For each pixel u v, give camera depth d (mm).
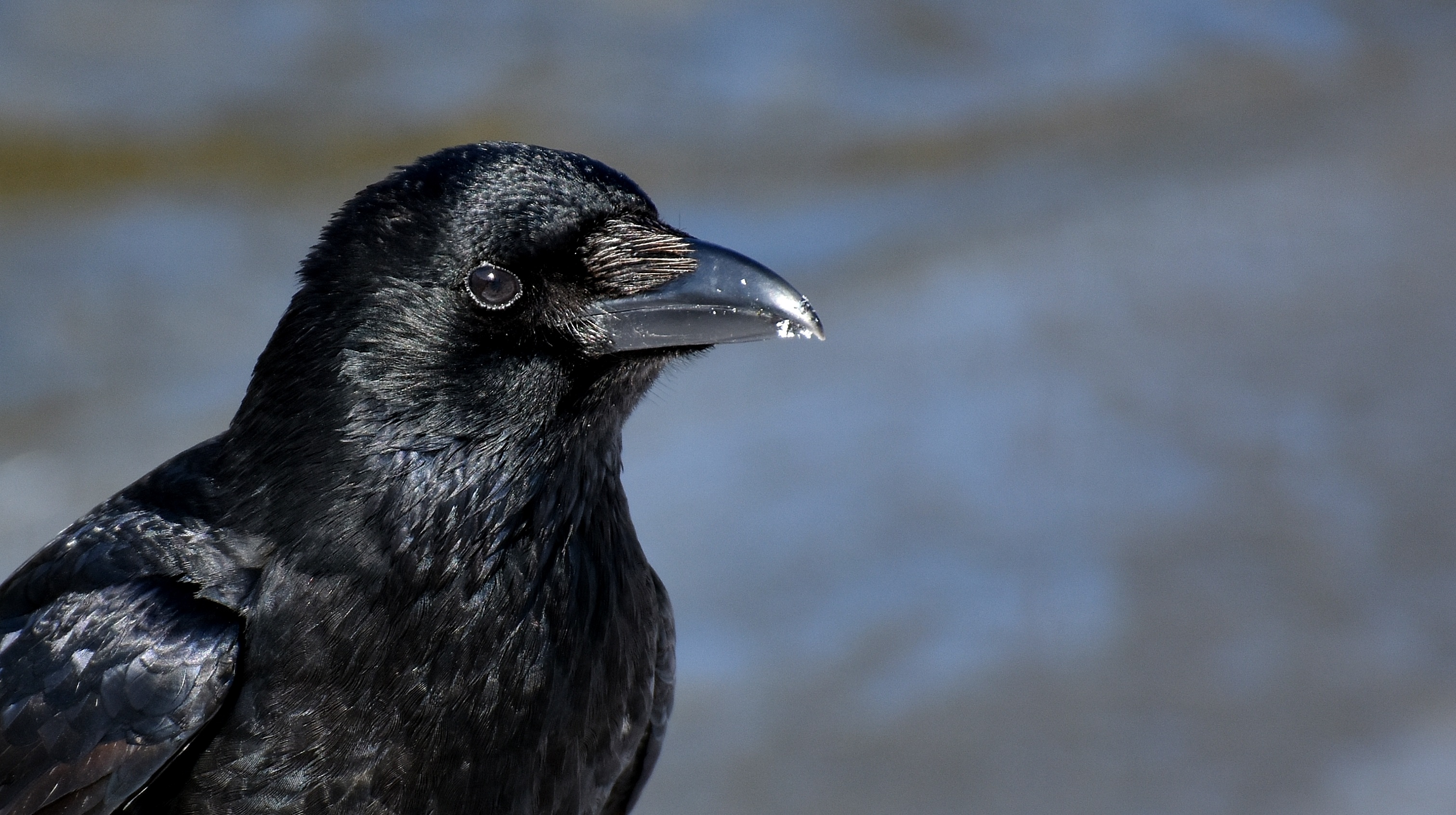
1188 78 27734
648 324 6797
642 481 14438
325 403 6586
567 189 6727
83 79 22422
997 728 11109
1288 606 12281
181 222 20719
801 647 11977
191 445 16078
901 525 13516
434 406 6598
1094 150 24750
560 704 6832
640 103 24266
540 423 6758
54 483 15414
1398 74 28656
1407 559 12898
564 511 6898
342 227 6688
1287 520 13492
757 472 14539
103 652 6609
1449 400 15664
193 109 22484
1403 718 11070
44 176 21391
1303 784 10438
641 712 7395
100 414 16719
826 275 20078
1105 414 15469
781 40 26094
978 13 27953
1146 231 21078
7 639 6961
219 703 6523
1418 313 18000
